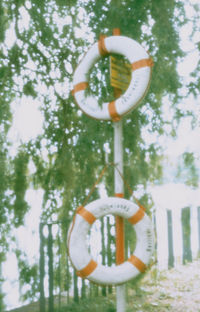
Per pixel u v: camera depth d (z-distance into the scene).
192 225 5.84
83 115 4.96
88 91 3.18
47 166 5.07
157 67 4.96
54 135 5.08
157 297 4.70
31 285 4.47
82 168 4.86
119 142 3.05
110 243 4.59
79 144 4.89
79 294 4.73
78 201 4.78
